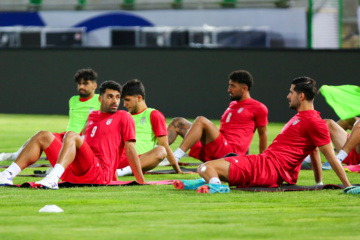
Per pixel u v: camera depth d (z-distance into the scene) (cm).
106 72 7119
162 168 3203
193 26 8344
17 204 1994
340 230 1652
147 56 6994
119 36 8500
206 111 6862
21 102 7406
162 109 6981
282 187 2355
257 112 3006
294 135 2344
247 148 3030
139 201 2069
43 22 8650
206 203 2042
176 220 1767
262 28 8156
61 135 3241
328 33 8012
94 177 2359
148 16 8462
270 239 1548
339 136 3047
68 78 7231
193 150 3045
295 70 6494
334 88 3155
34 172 2919
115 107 2414
